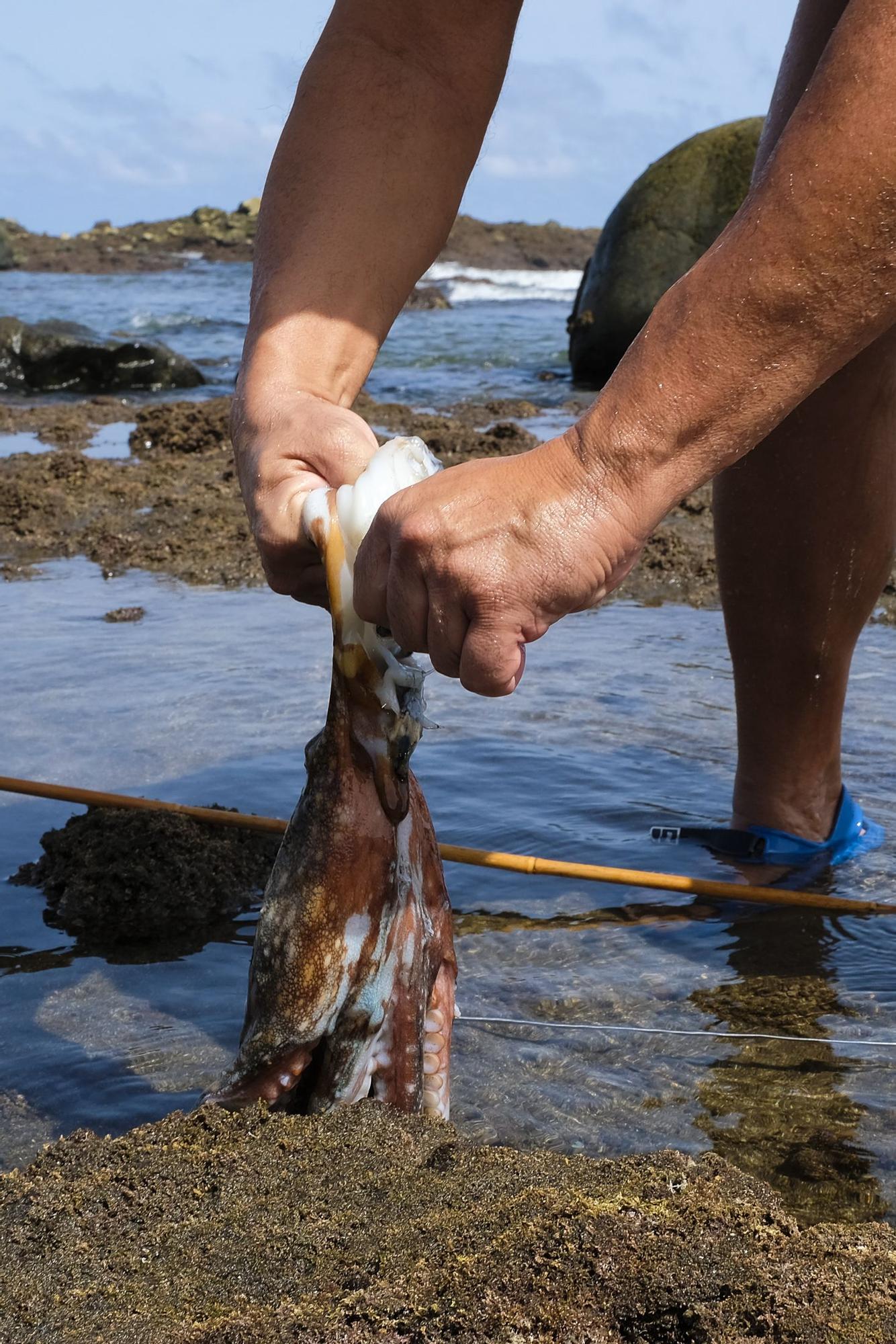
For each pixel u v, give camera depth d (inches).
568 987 125.7
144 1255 72.2
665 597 282.5
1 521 360.2
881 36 64.5
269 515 85.0
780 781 149.9
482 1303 64.5
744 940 135.3
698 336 67.6
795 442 126.0
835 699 144.9
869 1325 62.7
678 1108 104.6
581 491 69.0
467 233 1798.7
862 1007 121.1
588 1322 63.9
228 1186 78.2
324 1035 88.6
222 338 994.7
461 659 71.2
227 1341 63.9
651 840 156.2
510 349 856.9
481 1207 73.2
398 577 71.5
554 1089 107.7
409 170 99.3
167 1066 111.4
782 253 65.9
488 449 447.5
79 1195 77.5
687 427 68.3
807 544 131.2
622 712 202.5
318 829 87.6
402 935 89.3
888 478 128.6
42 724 196.7
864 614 137.9
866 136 64.3
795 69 121.8
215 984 127.3
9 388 689.0
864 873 148.1
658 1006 122.0
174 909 142.6
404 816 88.9
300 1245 72.0
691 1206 71.3
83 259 2044.8
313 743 89.3
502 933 137.4
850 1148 98.6
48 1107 105.3
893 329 121.3
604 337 670.5
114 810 154.2
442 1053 93.5
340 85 100.2
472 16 100.8
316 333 94.9
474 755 184.7
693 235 655.8
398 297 99.6
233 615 267.6
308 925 87.0
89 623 261.6
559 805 167.5
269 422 89.0
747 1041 115.2
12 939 137.5
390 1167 79.6
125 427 541.6
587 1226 68.7
